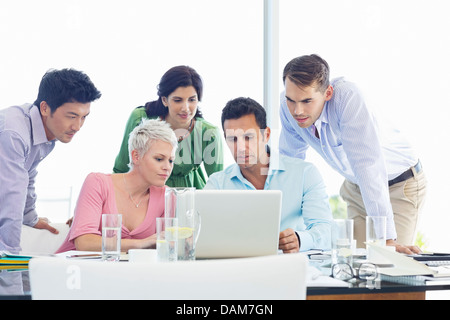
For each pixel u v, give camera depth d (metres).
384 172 3.07
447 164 3.61
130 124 3.26
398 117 3.52
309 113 3.26
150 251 1.29
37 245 2.72
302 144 3.36
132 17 3.30
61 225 2.62
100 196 2.27
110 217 1.38
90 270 0.68
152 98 3.30
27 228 2.88
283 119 3.39
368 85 3.55
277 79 3.44
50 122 3.11
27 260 1.56
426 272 1.29
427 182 3.40
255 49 3.46
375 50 3.58
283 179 2.60
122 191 2.37
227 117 2.72
